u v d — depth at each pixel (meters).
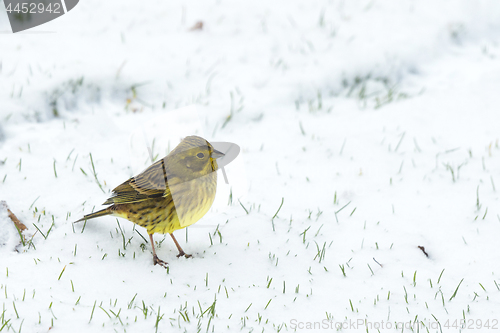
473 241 8.91
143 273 7.95
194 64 14.62
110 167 10.75
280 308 7.29
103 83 13.28
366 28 16.39
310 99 14.10
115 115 12.77
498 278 8.02
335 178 10.91
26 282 7.41
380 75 15.05
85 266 7.91
